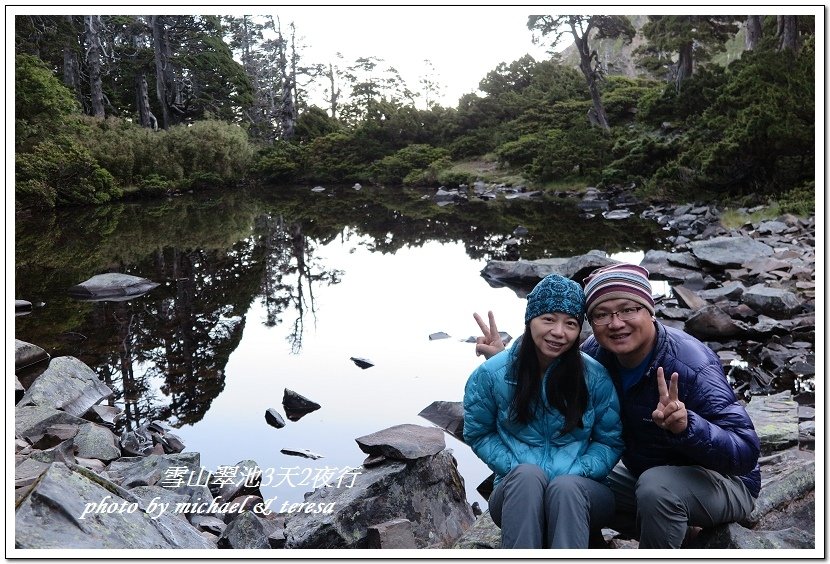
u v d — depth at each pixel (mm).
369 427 5457
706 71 26328
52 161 22312
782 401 4820
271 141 44375
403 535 3438
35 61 23281
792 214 13898
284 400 5984
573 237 14859
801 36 23938
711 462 2615
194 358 7387
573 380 2768
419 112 40438
